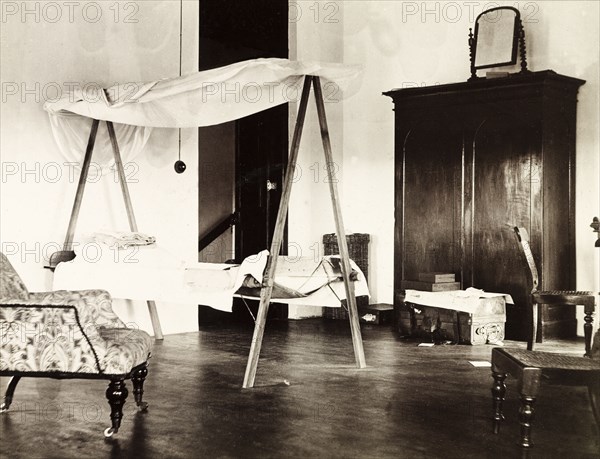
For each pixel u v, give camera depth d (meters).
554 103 7.26
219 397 4.92
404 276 8.12
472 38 8.01
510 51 7.73
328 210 9.44
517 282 7.29
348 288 5.75
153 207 7.55
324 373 5.67
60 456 3.74
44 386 5.28
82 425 4.28
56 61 6.84
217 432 4.13
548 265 7.21
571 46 7.57
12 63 6.58
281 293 5.60
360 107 9.30
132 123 6.57
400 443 3.92
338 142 9.44
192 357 6.34
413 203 8.05
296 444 3.91
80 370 4.03
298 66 5.43
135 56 7.40
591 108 7.44
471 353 6.54
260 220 9.24
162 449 3.84
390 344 7.04
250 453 3.77
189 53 7.84
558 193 7.33
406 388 5.16
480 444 3.90
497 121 7.43
